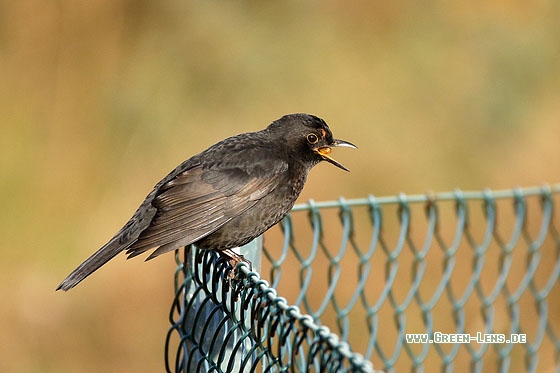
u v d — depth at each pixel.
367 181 14.85
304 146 9.95
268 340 7.05
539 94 16.30
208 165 9.42
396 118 15.78
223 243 9.26
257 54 16.53
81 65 16.81
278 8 17.28
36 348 14.09
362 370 5.93
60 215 15.23
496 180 15.29
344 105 15.94
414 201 9.80
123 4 17.02
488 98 15.96
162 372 13.92
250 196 9.34
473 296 13.52
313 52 16.62
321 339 6.34
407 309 13.39
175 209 9.14
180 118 16.28
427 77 16.34
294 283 13.66
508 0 17.22
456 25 17.14
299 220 13.99
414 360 10.09
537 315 13.52
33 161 15.81
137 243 8.90
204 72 16.58
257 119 16.06
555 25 16.98
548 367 13.17
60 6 16.81
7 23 16.88
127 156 15.94
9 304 14.37
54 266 14.62
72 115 16.44
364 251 13.99
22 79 16.59
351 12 17.33
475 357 10.23
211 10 17.12
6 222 15.01
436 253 14.00
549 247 13.94
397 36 16.98
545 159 15.45
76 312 14.21
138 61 16.89
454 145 15.60
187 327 8.63
